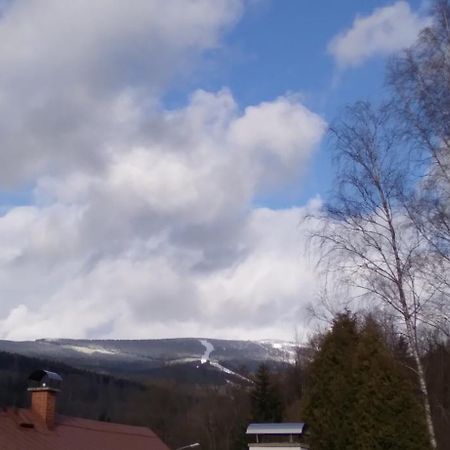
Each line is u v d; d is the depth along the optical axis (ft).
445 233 56.59
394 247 60.39
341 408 59.21
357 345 60.75
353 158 63.31
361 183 62.13
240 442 180.34
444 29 56.75
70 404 300.81
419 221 57.88
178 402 293.43
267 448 67.51
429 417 57.41
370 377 57.21
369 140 67.62
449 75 56.29
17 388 270.26
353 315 64.39
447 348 64.90
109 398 321.93
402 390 56.13
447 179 55.98
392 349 60.59
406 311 59.77
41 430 80.94
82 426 90.84
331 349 62.80
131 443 93.61
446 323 58.49
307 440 65.92
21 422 78.79
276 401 185.98
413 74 57.82
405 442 54.19
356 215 62.08
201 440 261.03
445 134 56.03
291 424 68.39
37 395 84.89
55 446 78.54
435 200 56.80
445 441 67.67
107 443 89.15
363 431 55.67
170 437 267.39
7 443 72.28
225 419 261.24
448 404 67.51
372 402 56.03
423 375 58.75
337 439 58.34
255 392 190.49
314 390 62.64
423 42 57.57
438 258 57.06
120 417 292.61
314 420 61.41
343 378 60.34
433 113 56.54
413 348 59.31
